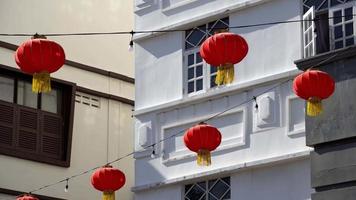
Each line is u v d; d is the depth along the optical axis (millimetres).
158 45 28781
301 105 25297
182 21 28078
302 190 24812
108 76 34125
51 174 31844
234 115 26641
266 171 25703
